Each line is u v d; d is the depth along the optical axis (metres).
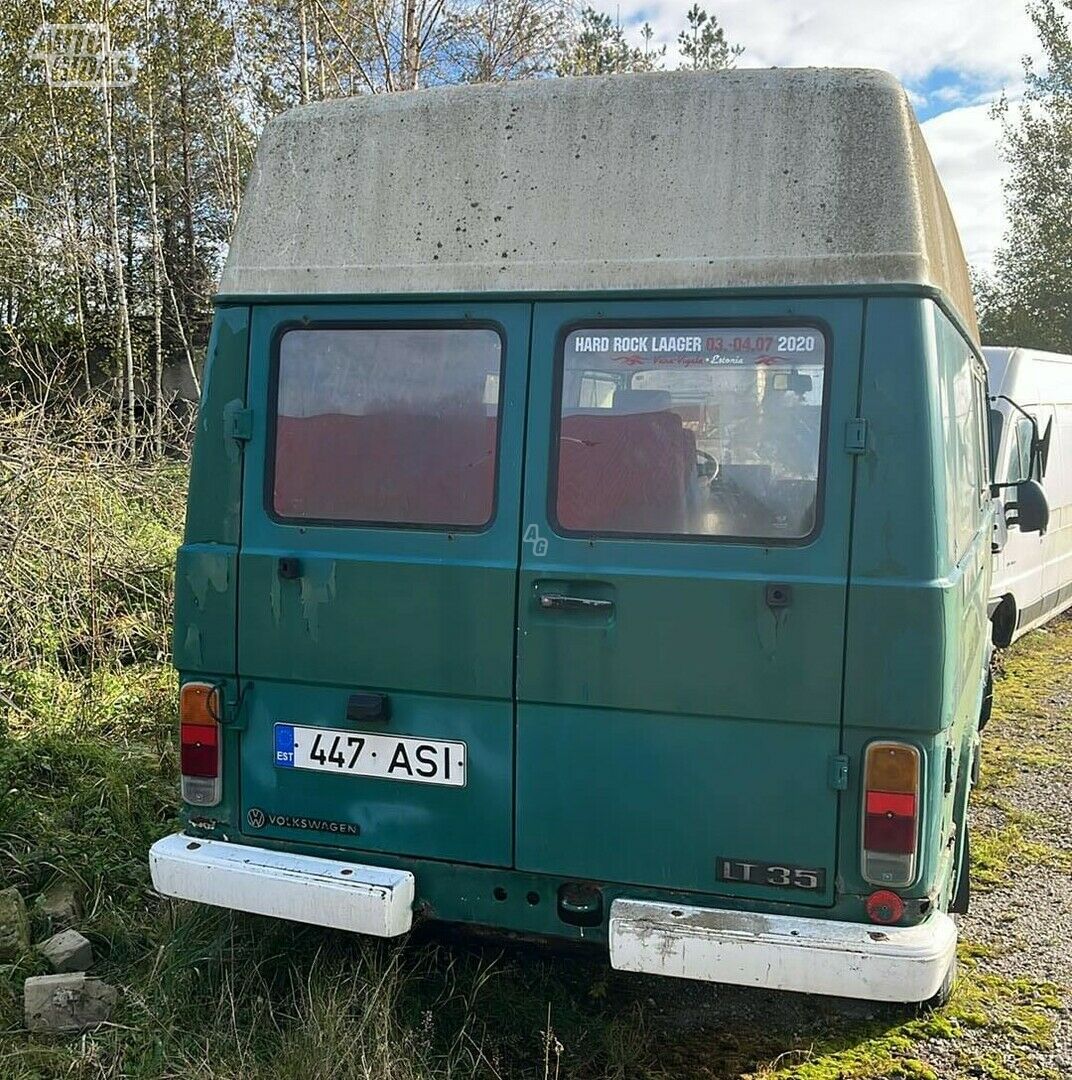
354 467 3.18
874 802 2.74
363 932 3.04
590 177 2.97
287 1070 2.96
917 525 2.71
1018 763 6.44
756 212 2.84
